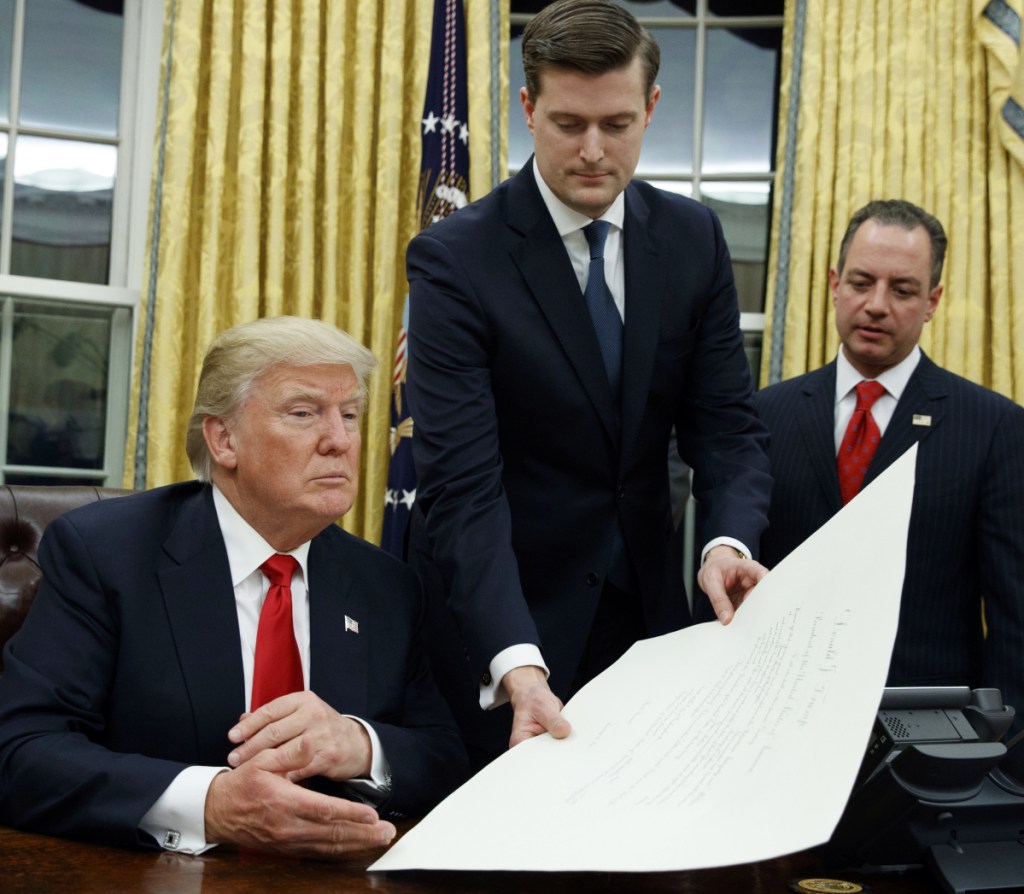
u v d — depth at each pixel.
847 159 3.62
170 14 3.55
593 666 1.77
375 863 1.04
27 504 2.05
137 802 1.16
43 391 3.72
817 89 3.65
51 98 3.82
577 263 1.73
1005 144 3.54
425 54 3.64
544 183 1.71
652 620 1.76
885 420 2.17
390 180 3.59
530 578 1.73
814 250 3.64
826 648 1.13
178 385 3.49
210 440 1.47
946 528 2.08
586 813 1.03
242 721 1.25
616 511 1.73
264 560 1.47
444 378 1.63
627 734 1.15
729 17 4.09
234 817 1.13
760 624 1.25
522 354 1.67
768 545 2.20
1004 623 2.02
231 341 1.44
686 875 1.08
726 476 1.72
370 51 3.63
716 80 4.11
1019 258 3.54
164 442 3.44
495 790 1.10
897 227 2.12
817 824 0.90
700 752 1.08
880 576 1.16
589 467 1.71
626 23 1.51
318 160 3.63
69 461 3.74
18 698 1.33
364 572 1.56
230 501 1.48
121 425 3.78
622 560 1.74
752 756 1.04
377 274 3.58
